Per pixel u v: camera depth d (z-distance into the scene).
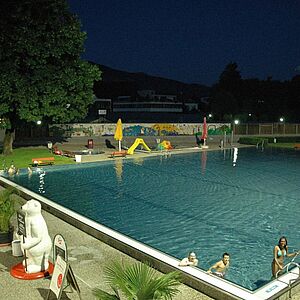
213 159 34.72
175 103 98.12
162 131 56.28
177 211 16.97
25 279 8.70
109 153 34.69
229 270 10.95
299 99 97.75
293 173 27.70
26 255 8.91
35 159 27.00
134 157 33.66
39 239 8.86
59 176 24.62
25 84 27.23
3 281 8.62
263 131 63.47
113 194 20.02
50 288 7.52
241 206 18.09
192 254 9.48
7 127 29.50
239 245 12.97
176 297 8.01
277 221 15.80
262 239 13.60
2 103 27.34
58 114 29.58
